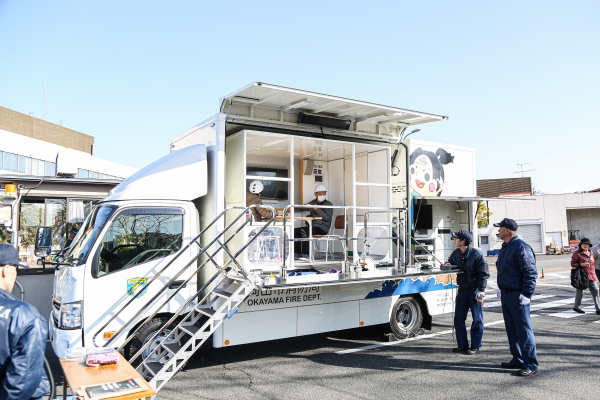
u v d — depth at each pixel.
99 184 8.91
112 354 3.81
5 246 2.91
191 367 6.55
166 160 6.37
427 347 7.55
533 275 6.00
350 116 7.81
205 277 6.42
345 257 6.66
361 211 8.55
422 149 9.30
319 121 7.43
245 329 6.33
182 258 6.16
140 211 5.99
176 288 6.05
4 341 2.61
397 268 7.18
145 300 5.84
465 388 5.57
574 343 7.69
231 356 7.12
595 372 6.13
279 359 6.93
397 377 6.04
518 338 6.16
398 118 7.89
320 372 6.28
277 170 8.91
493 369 6.32
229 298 5.59
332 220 8.99
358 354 7.18
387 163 8.13
